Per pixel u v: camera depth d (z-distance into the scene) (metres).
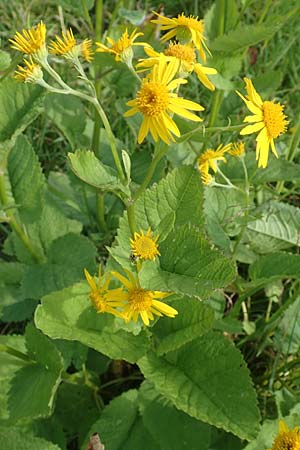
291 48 0.53
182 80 0.25
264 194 0.43
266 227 0.39
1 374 0.32
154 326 0.31
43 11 0.55
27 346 0.31
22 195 0.34
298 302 0.36
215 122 0.39
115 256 0.26
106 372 0.38
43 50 0.25
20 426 0.32
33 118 0.29
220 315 0.34
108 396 0.37
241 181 0.37
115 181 0.25
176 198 0.29
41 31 0.25
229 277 0.23
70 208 0.43
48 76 0.30
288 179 0.37
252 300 0.41
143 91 0.25
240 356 0.29
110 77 0.40
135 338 0.29
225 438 0.33
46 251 0.38
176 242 0.25
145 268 0.24
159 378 0.29
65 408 0.35
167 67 0.25
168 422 0.31
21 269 0.38
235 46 0.34
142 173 0.39
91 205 0.43
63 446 0.33
